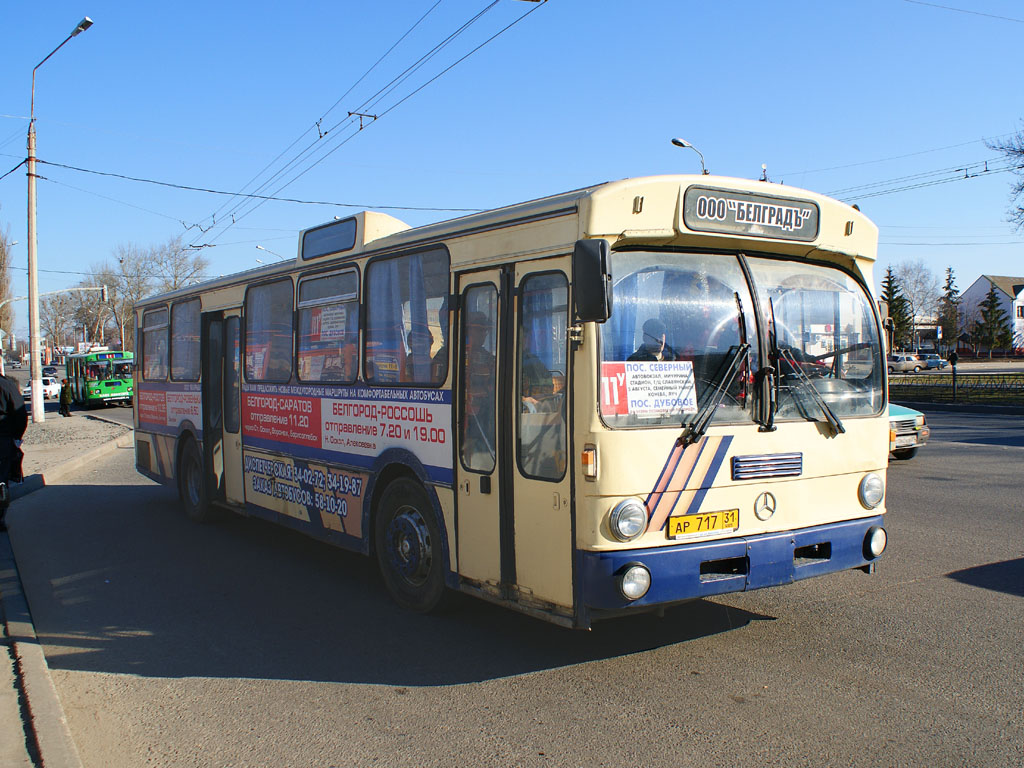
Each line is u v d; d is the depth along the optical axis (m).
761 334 4.79
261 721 4.32
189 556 8.23
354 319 6.68
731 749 3.81
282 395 7.85
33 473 13.70
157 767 3.87
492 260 5.11
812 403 4.92
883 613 5.70
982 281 92.25
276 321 8.03
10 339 51.44
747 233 4.70
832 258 5.19
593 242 4.07
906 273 91.00
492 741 3.98
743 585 4.61
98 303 78.50
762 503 4.69
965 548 7.38
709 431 4.54
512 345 4.92
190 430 9.91
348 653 5.30
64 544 8.95
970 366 62.97
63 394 34.12
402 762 3.81
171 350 10.58
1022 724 3.99
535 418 4.74
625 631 5.51
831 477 4.97
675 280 4.61
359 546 6.64
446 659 5.11
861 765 3.63
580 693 4.51
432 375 5.68
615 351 4.39
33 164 26.78
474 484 5.25
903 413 12.70
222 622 6.05
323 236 7.18
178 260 57.88
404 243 6.01
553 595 4.59
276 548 8.55
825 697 4.36
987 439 15.91
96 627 6.02
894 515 8.83
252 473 8.55
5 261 51.00
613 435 4.30
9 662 5.11
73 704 4.64
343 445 6.81
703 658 4.96
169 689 4.81
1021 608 5.73
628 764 3.71
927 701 4.27
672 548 4.40
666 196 4.48
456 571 5.48
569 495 4.45
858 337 5.25
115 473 15.15
